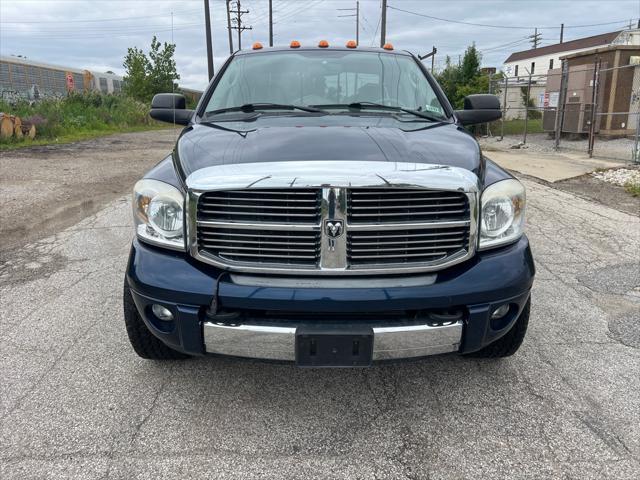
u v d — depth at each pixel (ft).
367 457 7.79
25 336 11.34
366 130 9.25
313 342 7.54
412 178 7.48
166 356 9.96
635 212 22.98
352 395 9.35
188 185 7.68
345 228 7.53
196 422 8.55
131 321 9.33
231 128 9.75
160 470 7.49
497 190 8.17
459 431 8.37
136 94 117.08
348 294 7.52
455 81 75.25
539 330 11.78
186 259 7.99
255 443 8.08
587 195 26.84
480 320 7.93
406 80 12.13
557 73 54.80
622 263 16.12
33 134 53.93
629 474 7.42
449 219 7.74
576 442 8.09
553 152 46.34
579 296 13.65
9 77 82.99
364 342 7.52
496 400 9.18
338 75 12.00
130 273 8.19
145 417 8.66
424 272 7.87
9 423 8.44
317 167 7.58
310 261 7.70
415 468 7.56
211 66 93.56
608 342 11.22
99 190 27.81
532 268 8.35
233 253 7.77
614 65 50.47
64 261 16.19
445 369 10.18
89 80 108.47
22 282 14.44
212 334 7.83
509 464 7.63
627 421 8.58
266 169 7.56
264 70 12.23
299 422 8.59
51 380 9.67
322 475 7.42
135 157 42.93
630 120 52.08
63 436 8.16
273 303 7.54
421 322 7.77
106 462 7.63
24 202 24.50
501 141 57.77
